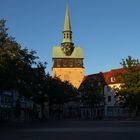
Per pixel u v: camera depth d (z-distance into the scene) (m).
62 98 112.44
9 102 91.12
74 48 175.88
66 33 176.25
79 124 66.06
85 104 124.31
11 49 54.56
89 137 31.41
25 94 63.22
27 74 58.50
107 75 139.75
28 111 108.94
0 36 54.56
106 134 35.28
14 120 87.00
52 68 175.00
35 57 58.91
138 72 87.44
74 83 172.25
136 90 86.38
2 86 53.62
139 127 49.72
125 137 30.92
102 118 124.88
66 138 30.47
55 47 176.38
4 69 52.06
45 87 95.81
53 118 136.88
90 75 159.38
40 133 37.94
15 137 31.83
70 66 173.50
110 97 133.25
